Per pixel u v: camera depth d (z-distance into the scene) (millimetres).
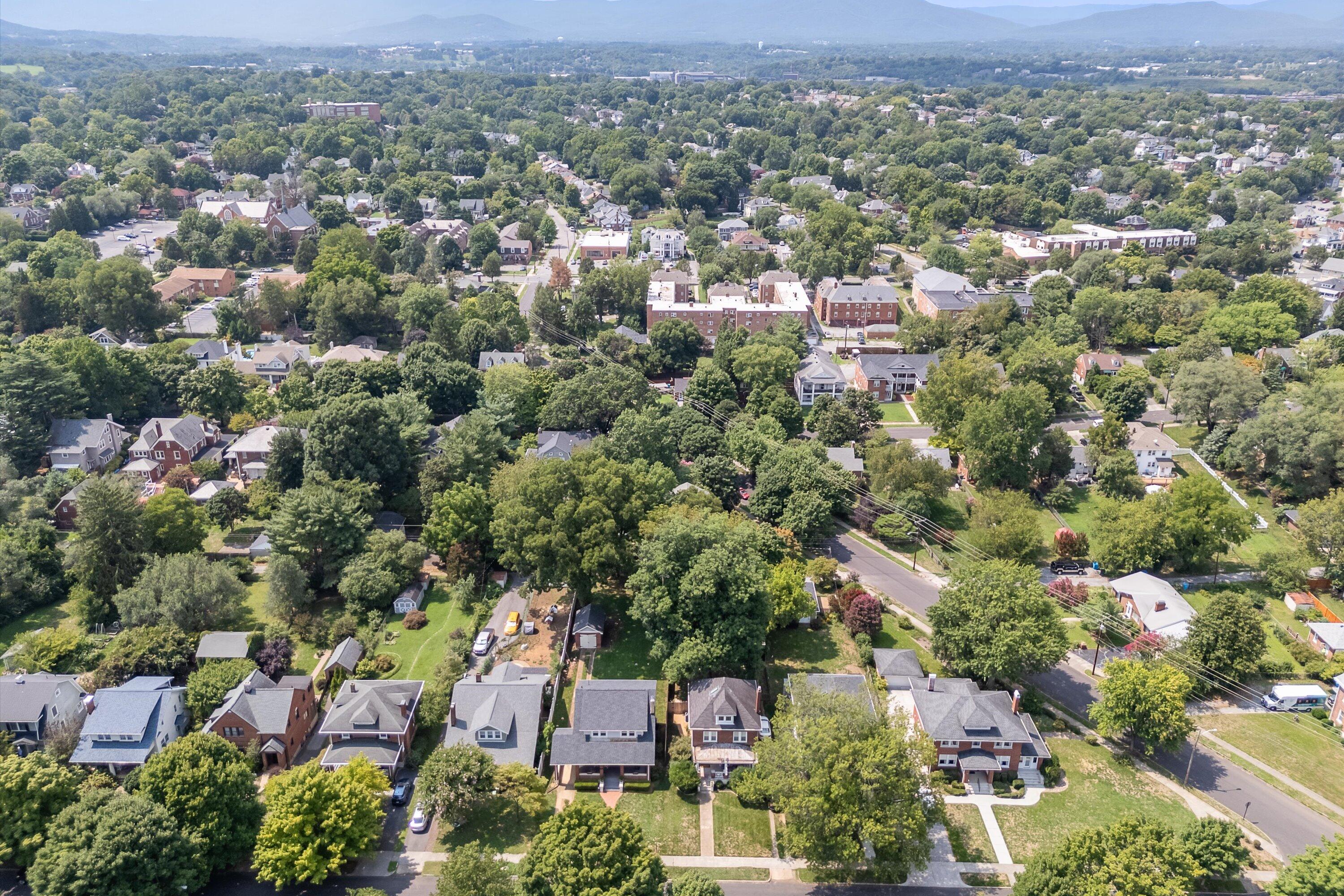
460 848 77688
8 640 110750
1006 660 98562
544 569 113312
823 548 137250
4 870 80125
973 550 135375
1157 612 118500
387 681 97875
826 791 78812
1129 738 100125
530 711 94500
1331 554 126438
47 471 146625
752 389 184375
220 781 80062
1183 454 167250
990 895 80000
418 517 136250
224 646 103812
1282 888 74875
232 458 153500
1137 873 71750
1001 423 150625
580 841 72875
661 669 108062
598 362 186875
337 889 78812
